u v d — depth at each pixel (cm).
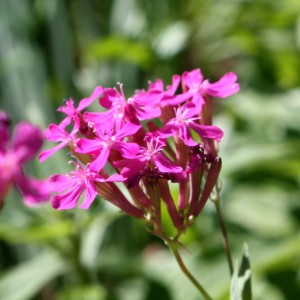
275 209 40
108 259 37
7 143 24
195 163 23
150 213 24
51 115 42
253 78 49
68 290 36
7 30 43
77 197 23
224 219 38
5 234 33
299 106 42
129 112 24
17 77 43
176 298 33
